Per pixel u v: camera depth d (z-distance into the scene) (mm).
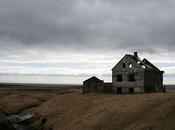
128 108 53469
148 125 41781
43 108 69938
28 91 115250
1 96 94438
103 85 78125
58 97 79375
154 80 76125
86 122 51562
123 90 75062
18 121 61781
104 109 56156
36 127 57594
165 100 52469
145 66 74250
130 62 74375
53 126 55219
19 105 78500
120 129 45000
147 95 62125
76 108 63031
